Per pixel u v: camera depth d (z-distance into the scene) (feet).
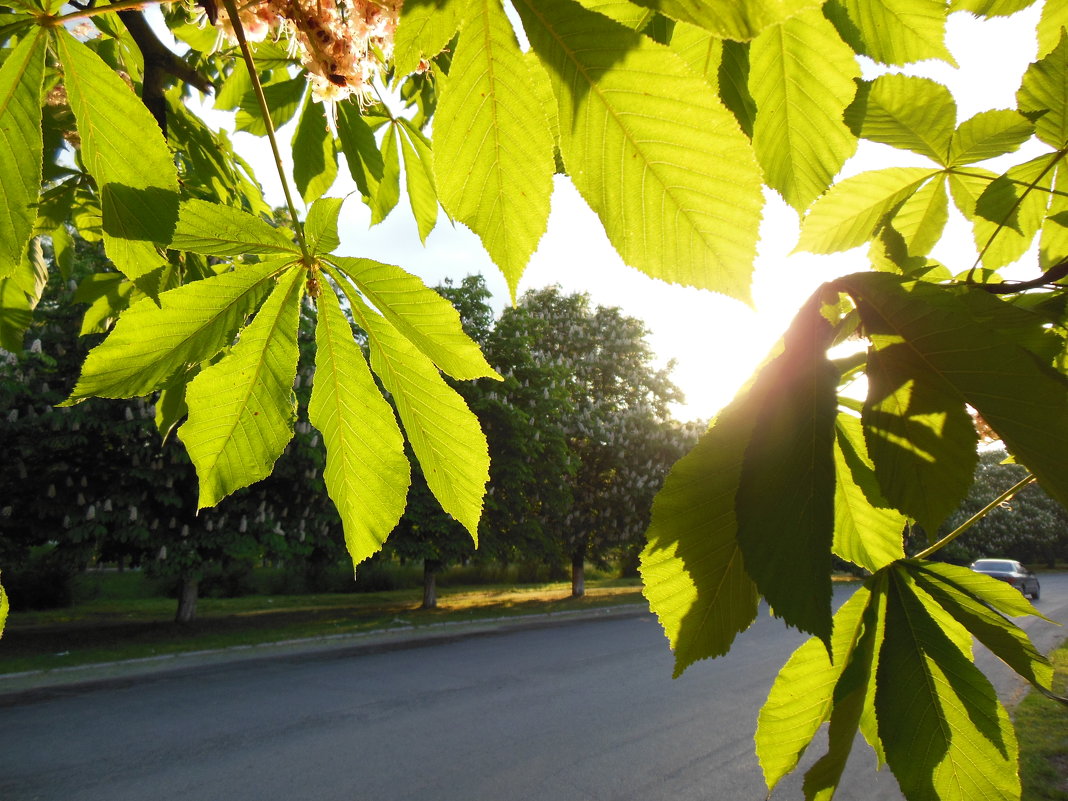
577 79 1.39
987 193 2.82
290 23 3.10
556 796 17.42
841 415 2.10
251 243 2.57
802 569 1.23
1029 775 16.69
